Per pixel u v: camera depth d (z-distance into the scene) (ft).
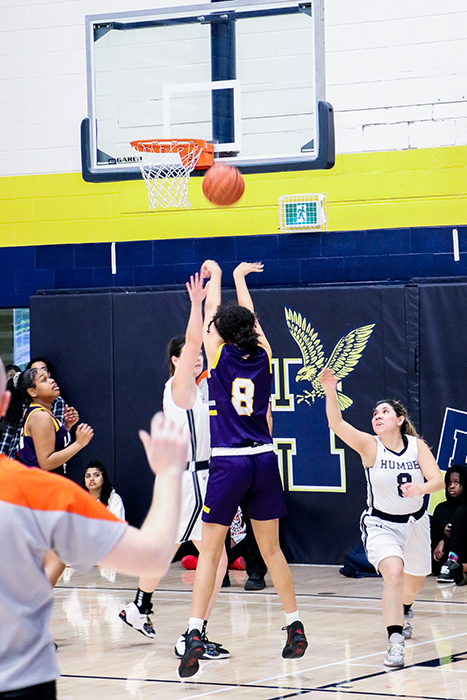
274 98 33.14
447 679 17.88
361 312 33.47
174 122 34.19
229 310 19.16
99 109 34.99
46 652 7.04
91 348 36.70
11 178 39.04
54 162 38.50
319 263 35.19
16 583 6.88
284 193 35.47
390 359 33.17
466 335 32.48
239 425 18.62
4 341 39.70
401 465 20.08
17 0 39.01
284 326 34.24
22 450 22.62
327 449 33.58
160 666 19.63
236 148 33.58
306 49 32.68
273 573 18.66
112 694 17.40
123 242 37.55
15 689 6.84
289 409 34.04
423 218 34.14
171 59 34.24
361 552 31.35
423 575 21.24
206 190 28.91
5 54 39.11
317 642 21.68
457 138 33.76
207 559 18.42
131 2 37.78
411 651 20.51
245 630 23.27
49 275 38.58
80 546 6.86
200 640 17.79
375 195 34.60
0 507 6.82
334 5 35.04
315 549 33.71
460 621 23.86
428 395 32.81
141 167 33.91
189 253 36.73
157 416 7.09
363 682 17.84
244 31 33.37
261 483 18.51
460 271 33.68
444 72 33.88
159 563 6.92
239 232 36.06
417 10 34.17
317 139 32.65
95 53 34.99
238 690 17.47
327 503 33.55
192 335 18.99
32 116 38.78
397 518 20.21
